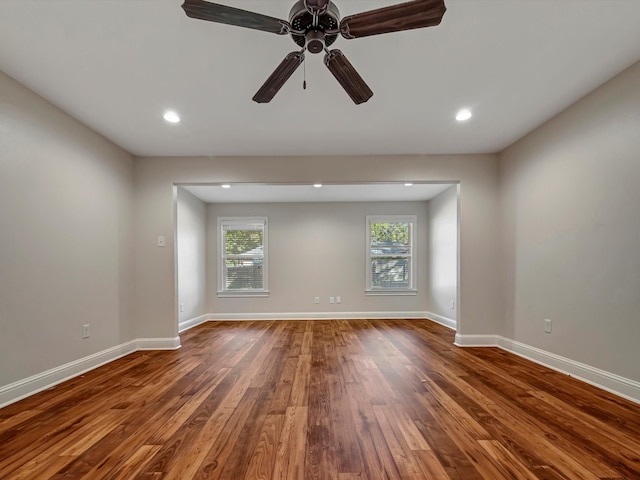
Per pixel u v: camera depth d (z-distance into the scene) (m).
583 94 2.49
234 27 1.72
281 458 1.55
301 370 2.89
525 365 3.01
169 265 3.75
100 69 2.10
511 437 1.73
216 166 3.81
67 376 2.69
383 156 3.82
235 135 3.20
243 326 5.21
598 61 2.07
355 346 3.79
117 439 1.73
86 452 1.61
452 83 2.30
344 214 6.08
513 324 3.48
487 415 1.99
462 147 3.61
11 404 2.18
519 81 2.29
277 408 2.11
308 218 6.06
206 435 1.77
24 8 1.58
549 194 2.94
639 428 1.81
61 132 2.66
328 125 2.99
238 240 6.05
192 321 5.25
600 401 2.18
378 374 2.77
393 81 2.26
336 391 2.39
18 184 2.27
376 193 5.40
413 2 1.24
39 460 1.55
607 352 2.35
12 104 2.22
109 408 2.12
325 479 1.40
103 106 2.60
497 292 3.76
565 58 2.03
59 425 1.89
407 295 6.02
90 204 3.01
